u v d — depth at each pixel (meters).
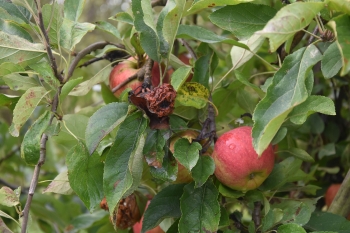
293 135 1.13
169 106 0.76
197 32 0.83
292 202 0.84
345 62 0.65
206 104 0.86
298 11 0.67
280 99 0.72
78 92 0.93
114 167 0.75
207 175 0.77
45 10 0.87
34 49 0.83
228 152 0.80
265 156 0.80
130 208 0.90
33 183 0.76
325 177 1.12
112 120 0.75
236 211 0.89
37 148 0.76
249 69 1.06
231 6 0.79
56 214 1.26
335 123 1.13
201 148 0.77
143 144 0.79
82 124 0.90
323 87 1.12
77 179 0.77
